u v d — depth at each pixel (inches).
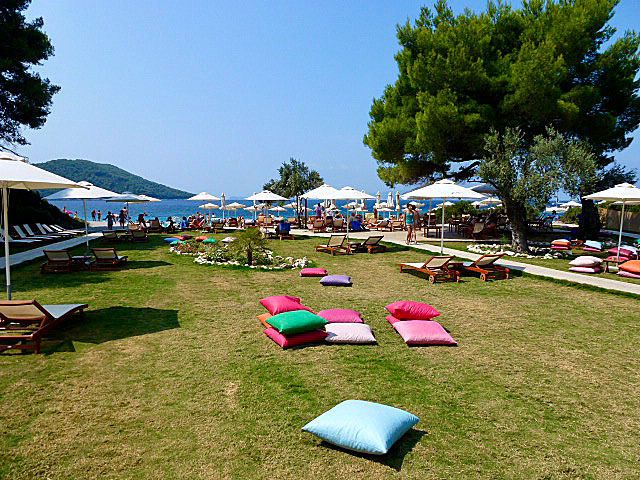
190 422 144.2
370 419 129.6
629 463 125.5
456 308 310.3
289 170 1339.8
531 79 581.9
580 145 527.8
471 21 666.2
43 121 843.4
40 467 118.8
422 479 115.9
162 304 306.2
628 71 676.1
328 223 963.3
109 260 467.5
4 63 701.9
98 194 557.0
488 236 800.3
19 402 156.9
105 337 230.8
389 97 852.6
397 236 810.2
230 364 195.8
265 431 139.3
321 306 308.0
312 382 177.3
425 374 188.7
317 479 115.1
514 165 546.3
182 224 1020.5
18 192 936.9
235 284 384.8
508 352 219.6
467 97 648.4
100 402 157.5
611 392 174.6
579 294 359.9
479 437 138.2
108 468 118.8
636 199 455.8
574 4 665.6
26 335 209.9
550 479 117.1
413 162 802.2
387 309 270.2
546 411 157.2
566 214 1189.1
